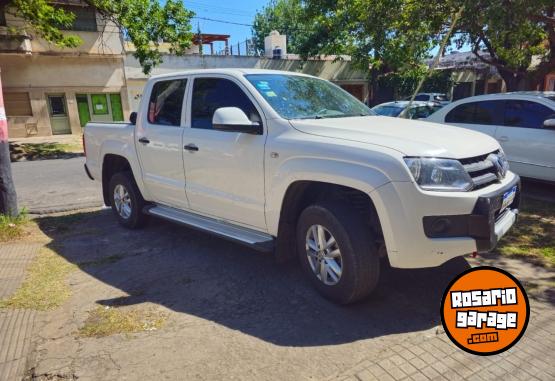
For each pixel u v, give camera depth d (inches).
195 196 176.1
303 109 154.8
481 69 994.7
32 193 335.9
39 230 227.6
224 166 159.0
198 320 129.6
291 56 1040.2
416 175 115.0
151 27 601.6
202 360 109.3
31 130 790.5
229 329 124.0
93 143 240.2
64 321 130.6
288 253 152.3
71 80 804.0
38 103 788.0
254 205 150.8
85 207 280.5
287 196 140.6
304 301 139.6
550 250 174.9
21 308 138.3
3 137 226.2
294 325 125.0
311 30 1037.8
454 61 1087.0
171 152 183.3
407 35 418.9
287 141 137.8
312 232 139.1
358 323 125.3
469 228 118.0
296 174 133.4
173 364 108.0
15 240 209.0
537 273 153.8
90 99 831.1
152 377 103.1
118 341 118.9
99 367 107.4
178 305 139.7
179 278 160.7
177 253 187.3
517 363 103.4
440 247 116.3
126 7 581.9
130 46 869.2
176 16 609.9
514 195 140.0
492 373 100.1
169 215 193.3
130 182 215.8
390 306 134.6
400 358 106.8
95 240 208.5
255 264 172.1
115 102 853.8
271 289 149.1
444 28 379.6
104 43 810.8
